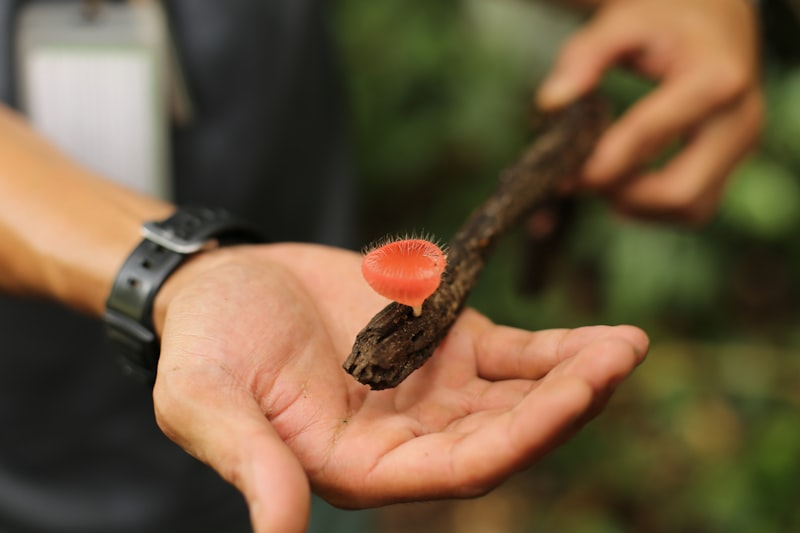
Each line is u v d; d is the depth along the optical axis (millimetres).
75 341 475
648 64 562
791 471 665
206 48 489
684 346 796
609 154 537
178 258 377
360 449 326
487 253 434
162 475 492
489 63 799
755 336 842
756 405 752
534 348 351
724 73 541
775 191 744
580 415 307
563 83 551
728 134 559
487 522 759
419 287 343
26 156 419
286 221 544
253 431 303
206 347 330
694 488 704
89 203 409
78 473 488
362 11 847
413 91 855
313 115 546
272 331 344
